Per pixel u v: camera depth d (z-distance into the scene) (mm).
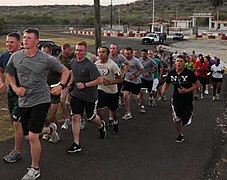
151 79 11117
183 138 7785
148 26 98438
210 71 13789
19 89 5309
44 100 5410
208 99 13828
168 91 15352
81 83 6641
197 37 69188
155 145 7391
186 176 5812
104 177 5648
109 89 7758
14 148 6617
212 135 8359
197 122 9664
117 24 106500
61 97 7867
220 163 6488
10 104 5918
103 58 7645
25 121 5578
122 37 66438
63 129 8156
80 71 6711
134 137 7910
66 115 8156
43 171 5781
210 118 10242
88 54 8680
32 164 5500
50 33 70250
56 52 33781
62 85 5492
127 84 9797
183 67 7453
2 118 9008
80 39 54500
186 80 7402
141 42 53156
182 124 7582
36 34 5293
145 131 8453
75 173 5758
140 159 6512
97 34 14539
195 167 6227
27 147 6809
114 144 7340
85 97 6781
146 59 11008
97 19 14492
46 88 5461
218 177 5840
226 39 63594
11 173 5633
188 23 98938
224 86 17312
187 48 45812
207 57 14141
